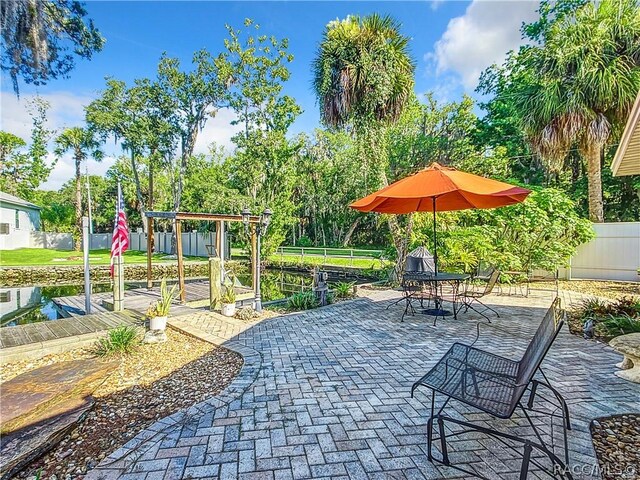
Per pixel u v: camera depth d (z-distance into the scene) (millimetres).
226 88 19141
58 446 2375
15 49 3936
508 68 14516
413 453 2189
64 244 24906
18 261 16219
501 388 2283
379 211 6254
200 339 4863
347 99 8781
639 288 8273
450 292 8398
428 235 9250
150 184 25375
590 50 8578
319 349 4312
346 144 24594
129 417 2785
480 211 9211
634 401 2797
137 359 4137
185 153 22281
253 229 7375
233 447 2268
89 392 3146
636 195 13109
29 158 26266
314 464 2092
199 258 19766
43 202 33750
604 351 4035
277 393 3070
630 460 2066
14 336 4688
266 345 4492
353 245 28078
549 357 3832
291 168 18812
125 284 12773
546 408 2697
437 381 2363
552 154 9531
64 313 7375
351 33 8531
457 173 4703
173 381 3490
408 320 5812
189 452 2217
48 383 3240
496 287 8867
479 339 4637
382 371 3576
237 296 8133
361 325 5516
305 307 7043
